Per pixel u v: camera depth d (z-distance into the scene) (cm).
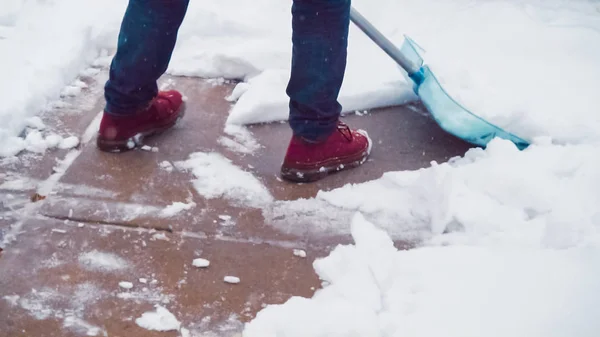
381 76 291
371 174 240
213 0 343
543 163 225
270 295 185
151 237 201
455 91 270
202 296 183
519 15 337
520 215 209
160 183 225
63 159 233
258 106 261
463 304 172
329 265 192
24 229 199
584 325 164
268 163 241
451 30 329
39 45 290
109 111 234
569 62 307
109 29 306
